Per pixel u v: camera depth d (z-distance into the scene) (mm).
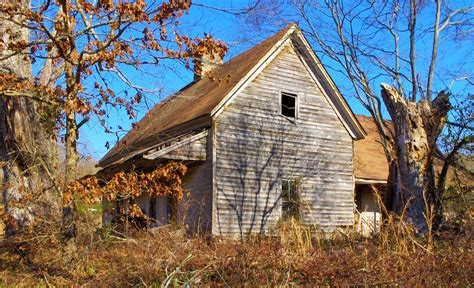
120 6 8234
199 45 9227
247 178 16781
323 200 18156
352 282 7484
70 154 9211
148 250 8422
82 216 9516
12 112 11992
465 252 7645
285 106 18453
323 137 18609
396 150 12898
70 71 9344
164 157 15555
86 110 8562
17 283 8945
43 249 9930
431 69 17344
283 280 7691
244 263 8039
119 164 15289
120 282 8242
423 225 11625
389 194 13500
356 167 21172
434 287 7207
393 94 12969
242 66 18531
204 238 10445
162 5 8555
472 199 12125
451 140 13797
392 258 7871
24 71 12023
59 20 8680
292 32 17922
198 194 16656
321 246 9656
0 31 11414
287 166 17672
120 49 8781
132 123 9773
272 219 16953
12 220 9562
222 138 16484
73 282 8570
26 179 11680
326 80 18609
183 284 7469
